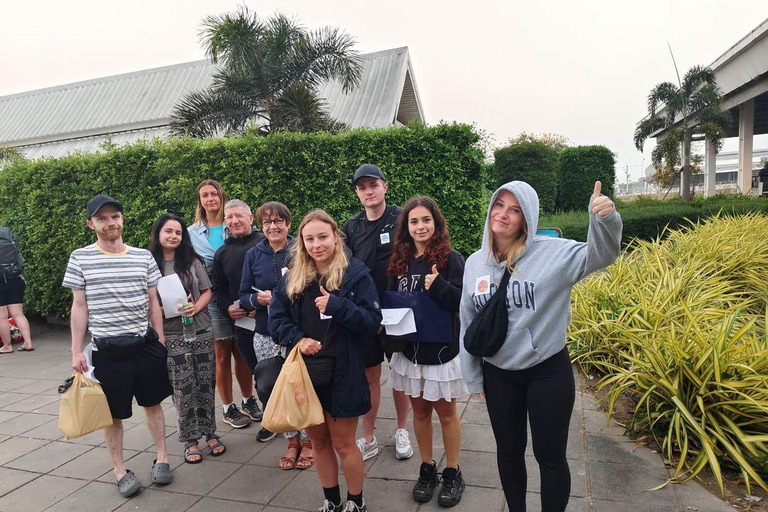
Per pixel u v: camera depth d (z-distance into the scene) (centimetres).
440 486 303
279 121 1038
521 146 1639
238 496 311
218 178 716
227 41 1030
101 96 2050
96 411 303
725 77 2120
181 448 383
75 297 312
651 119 2175
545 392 223
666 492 288
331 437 266
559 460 225
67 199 779
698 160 3155
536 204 225
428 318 278
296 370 249
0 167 920
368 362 323
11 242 695
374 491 305
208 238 418
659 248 717
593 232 202
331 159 693
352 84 1160
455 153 679
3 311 693
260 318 347
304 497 306
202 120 1077
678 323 393
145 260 334
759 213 1038
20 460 375
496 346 225
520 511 244
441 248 287
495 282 233
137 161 737
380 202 346
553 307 221
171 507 304
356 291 267
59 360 657
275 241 348
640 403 342
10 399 513
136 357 322
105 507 307
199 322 361
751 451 290
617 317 477
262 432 386
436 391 279
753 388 309
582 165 1895
